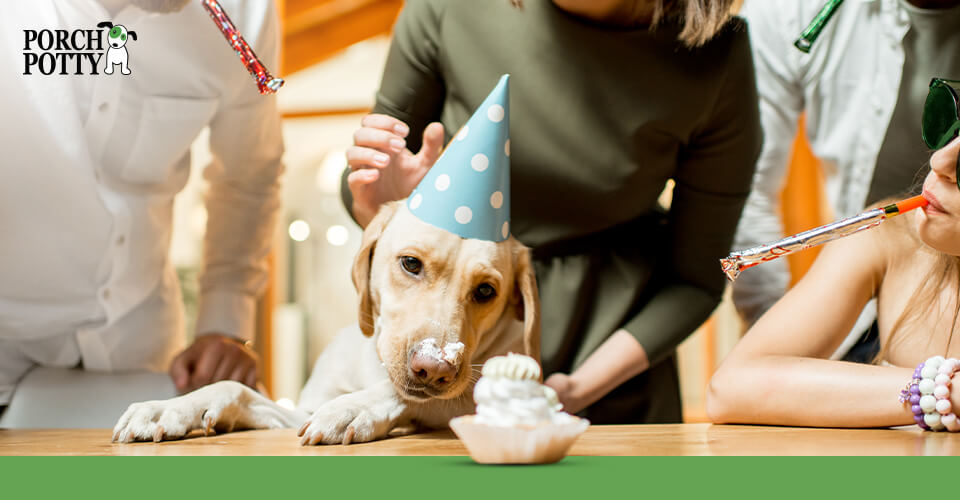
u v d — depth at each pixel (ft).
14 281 5.80
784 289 7.61
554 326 5.52
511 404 2.70
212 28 5.39
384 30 17.46
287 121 19.62
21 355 6.40
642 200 5.57
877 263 4.53
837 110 6.81
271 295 14.05
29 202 5.48
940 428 3.70
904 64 6.20
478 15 5.34
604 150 5.29
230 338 6.83
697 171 5.73
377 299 4.01
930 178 3.46
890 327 4.50
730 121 5.55
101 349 6.40
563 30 5.19
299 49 17.22
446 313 3.73
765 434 3.62
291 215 20.13
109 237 5.80
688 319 5.82
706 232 5.91
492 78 5.32
